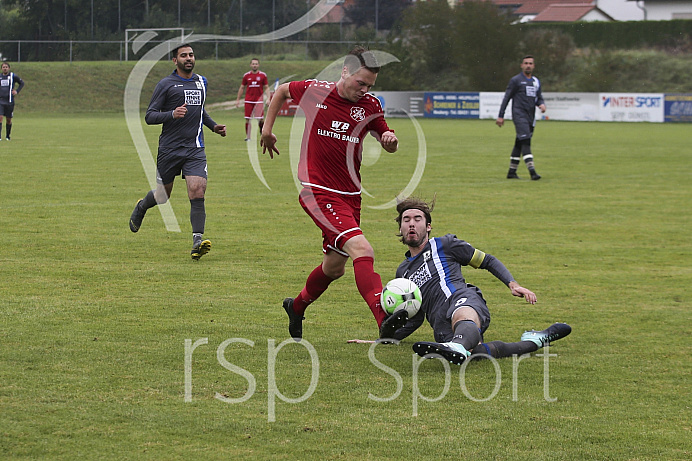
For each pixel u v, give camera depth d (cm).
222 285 1448
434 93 9275
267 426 794
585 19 13238
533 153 4662
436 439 770
